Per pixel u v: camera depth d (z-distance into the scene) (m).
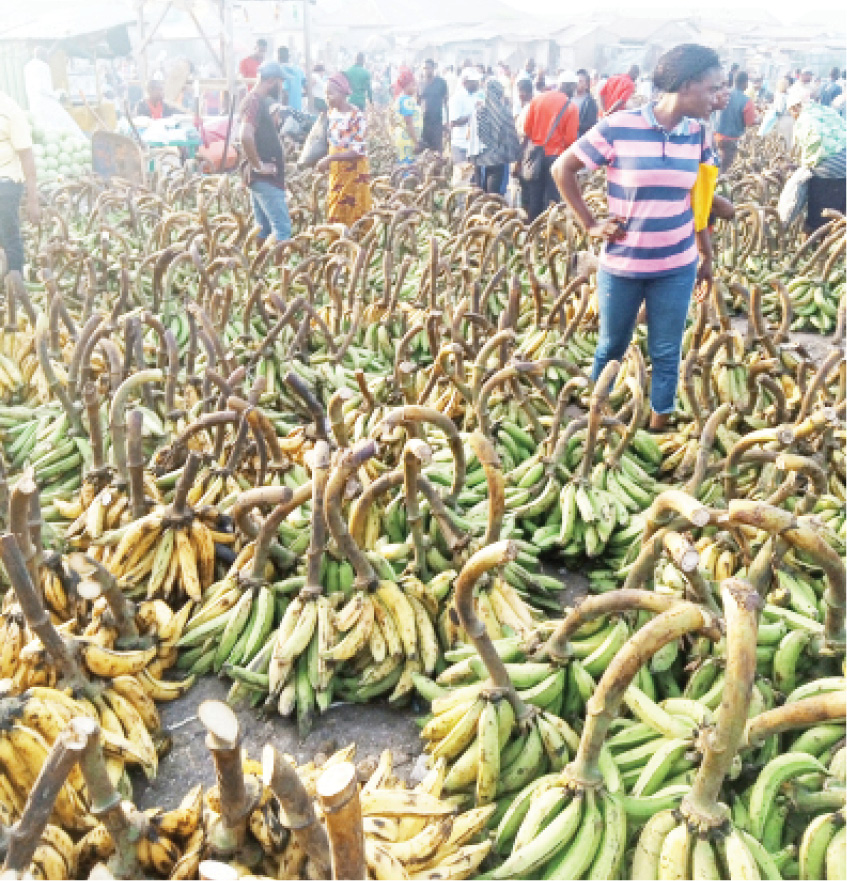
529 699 2.95
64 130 13.32
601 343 5.76
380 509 4.16
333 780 1.69
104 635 3.45
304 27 26.08
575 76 12.62
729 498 4.16
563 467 4.75
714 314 6.47
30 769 2.63
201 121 18.16
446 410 5.54
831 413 3.50
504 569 3.93
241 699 3.73
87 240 9.67
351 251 7.82
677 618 2.22
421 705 3.69
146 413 5.24
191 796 2.57
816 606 3.58
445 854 2.51
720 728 2.16
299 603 3.61
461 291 7.91
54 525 4.63
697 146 5.12
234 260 7.09
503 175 12.75
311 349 7.16
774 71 50.41
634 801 2.56
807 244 9.30
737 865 2.19
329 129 10.02
